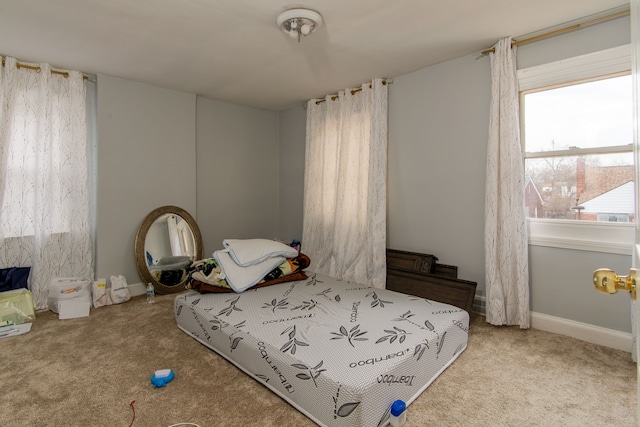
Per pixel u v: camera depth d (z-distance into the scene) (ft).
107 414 5.18
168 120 11.86
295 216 14.98
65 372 6.35
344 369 4.95
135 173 11.17
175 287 11.56
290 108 14.87
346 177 11.99
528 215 8.58
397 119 10.84
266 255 9.30
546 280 8.18
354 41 8.25
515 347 7.30
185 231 12.14
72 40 8.15
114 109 10.68
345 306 7.55
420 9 6.82
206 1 6.47
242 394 5.67
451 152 9.64
